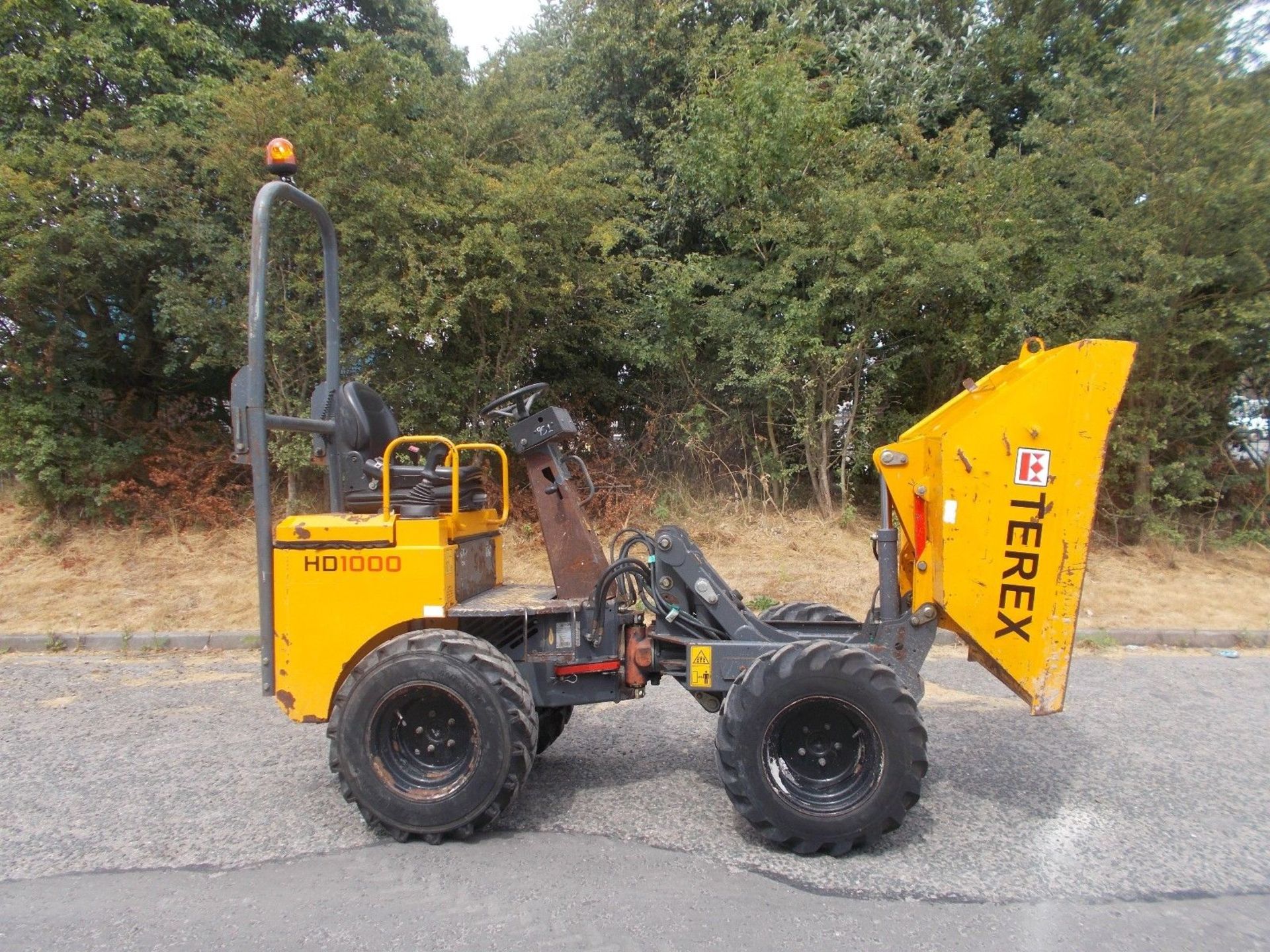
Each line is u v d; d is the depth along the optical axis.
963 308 10.68
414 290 9.31
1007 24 13.73
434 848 3.89
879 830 3.72
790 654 3.83
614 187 11.23
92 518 10.42
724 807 4.35
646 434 11.88
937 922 3.25
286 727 5.77
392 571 4.07
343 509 4.61
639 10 13.14
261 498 4.07
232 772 4.93
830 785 3.85
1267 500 11.27
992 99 13.51
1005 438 3.94
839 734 3.86
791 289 10.59
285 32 13.38
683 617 4.43
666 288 10.62
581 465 4.86
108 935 3.19
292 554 4.10
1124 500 11.18
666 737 5.46
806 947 3.08
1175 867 3.71
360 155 9.16
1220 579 9.88
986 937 3.15
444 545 4.15
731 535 10.54
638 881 3.56
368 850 3.87
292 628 4.10
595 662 4.38
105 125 10.16
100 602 8.83
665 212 12.02
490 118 10.75
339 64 9.67
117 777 4.84
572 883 3.54
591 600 4.41
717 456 11.65
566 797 4.49
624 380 12.31
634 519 11.01
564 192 9.59
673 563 4.44
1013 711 5.98
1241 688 6.64
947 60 13.62
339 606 4.09
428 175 9.62
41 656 7.83
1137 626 8.34
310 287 9.45
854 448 11.21
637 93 13.42
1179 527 11.03
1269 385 10.84
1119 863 3.75
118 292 11.07
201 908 3.38
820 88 11.35
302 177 9.34
